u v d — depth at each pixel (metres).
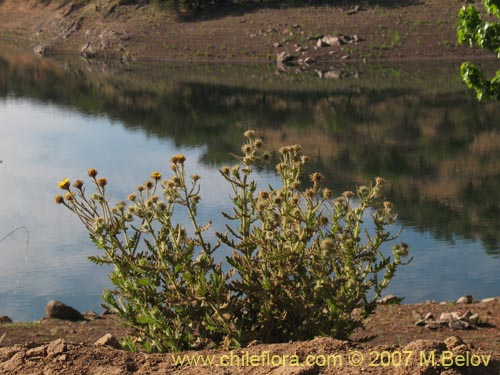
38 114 49.22
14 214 23.95
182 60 73.44
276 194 5.57
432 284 15.45
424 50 68.31
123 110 49.75
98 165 32.28
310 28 73.75
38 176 30.33
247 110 47.88
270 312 5.35
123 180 28.67
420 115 43.62
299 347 4.03
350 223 5.46
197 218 20.66
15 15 94.06
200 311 5.37
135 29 79.94
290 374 3.66
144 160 33.34
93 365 4.03
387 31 71.44
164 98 53.81
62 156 34.75
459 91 51.28
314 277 5.42
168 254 5.34
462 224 21.67
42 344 4.35
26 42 87.50
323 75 61.94
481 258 17.58
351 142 37.25
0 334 10.04
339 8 77.44
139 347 5.95
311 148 36.22
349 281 5.38
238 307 5.33
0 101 54.97
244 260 5.41
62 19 87.25
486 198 25.30
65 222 22.59
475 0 75.38
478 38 11.93
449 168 30.80
